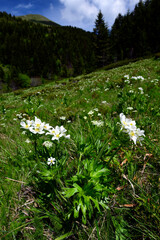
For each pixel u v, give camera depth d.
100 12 63.16
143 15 75.69
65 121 3.83
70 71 137.50
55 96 10.88
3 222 1.44
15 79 108.69
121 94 4.31
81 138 2.28
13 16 189.62
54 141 1.86
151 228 1.33
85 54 142.62
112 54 80.38
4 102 15.78
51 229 1.42
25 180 1.90
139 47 70.94
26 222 1.49
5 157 2.39
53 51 141.12
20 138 3.12
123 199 1.62
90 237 1.36
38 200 1.63
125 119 1.53
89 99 6.15
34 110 2.26
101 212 1.41
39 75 125.06
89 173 1.54
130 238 1.33
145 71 11.54
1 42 128.75
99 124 2.63
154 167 1.97
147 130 2.73
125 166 2.09
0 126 4.38
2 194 1.68
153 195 1.59
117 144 1.72
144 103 3.77
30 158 1.99
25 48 127.44
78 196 1.44
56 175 1.67
